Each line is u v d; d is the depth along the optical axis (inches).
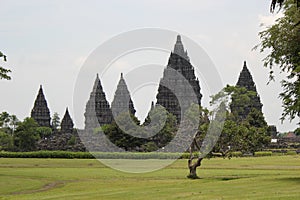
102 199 972.6
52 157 2925.7
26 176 1705.2
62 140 3339.1
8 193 1209.4
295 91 1256.8
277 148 3846.0
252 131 1579.7
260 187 1080.2
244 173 1753.2
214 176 1636.3
